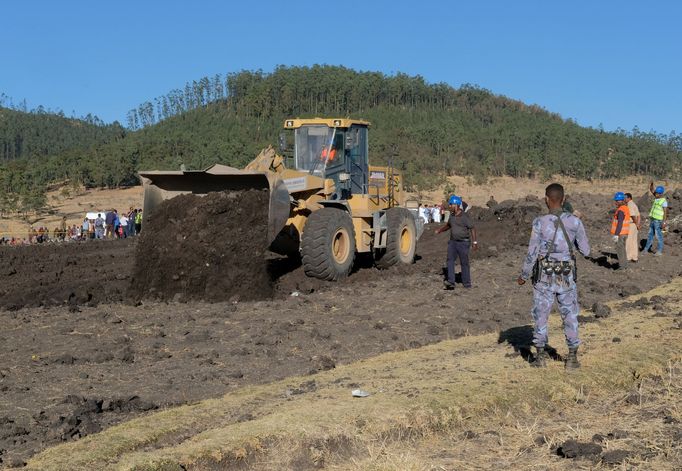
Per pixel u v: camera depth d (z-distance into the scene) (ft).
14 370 27.30
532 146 457.68
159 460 17.08
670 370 25.26
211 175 44.75
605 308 36.09
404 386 22.85
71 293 44.19
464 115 562.66
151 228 44.57
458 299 41.73
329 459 18.17
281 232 47.52
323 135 51.55
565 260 24.82
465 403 21.20
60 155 333.83
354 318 36.88
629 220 53.57
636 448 18.22
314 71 535.19
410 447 18.92
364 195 52.47
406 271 53.06
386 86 559.38
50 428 20.54
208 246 42.68
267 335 32.81
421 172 375.04
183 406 22.09
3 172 261.24
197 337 32.12
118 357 29.09
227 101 529.04
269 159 46.19
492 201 86.99
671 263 57.88
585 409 22.18
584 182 408.05
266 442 18.49
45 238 126.82
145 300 42.47
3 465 17.52
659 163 451.94
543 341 25.18
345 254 48.67
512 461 17.81
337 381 24.21
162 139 378.32
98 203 249.14
